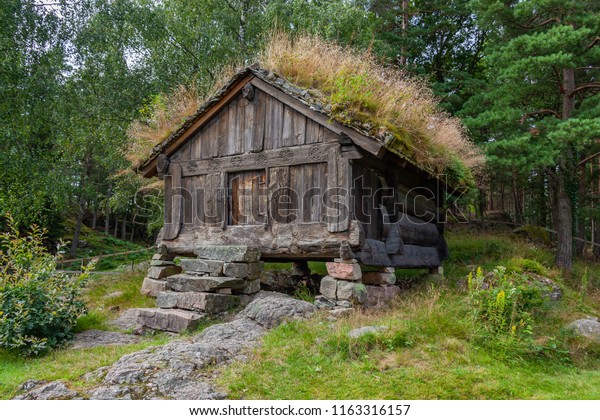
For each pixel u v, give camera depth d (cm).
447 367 443
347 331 516
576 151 1367
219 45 1538
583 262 1418
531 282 849
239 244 795
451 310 593
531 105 1403
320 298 682
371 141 646
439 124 814
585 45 1188
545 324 626
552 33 1087
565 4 1117
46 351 559
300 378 418
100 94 1516
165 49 1541
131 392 385
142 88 1480
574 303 821
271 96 771
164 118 988
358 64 798
